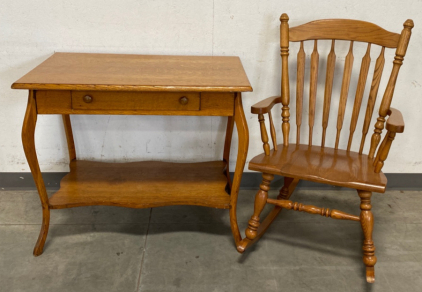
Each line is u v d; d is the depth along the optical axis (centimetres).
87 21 201
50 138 224
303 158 181
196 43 208
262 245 192
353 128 193
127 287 164
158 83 155
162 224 206
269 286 166
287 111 193
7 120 218
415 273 175
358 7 203
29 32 201
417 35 207
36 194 230
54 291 161
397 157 236
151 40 206
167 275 171
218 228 204
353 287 167
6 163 228
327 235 201
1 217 207
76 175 205
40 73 163
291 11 203
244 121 163
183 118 223
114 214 214
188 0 199
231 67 184
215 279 169
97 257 181
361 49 211
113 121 222
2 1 194
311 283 168
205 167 219
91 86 151
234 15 203
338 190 242
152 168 216
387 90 178
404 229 206
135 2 198
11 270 171
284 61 188
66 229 200
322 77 217
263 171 171
